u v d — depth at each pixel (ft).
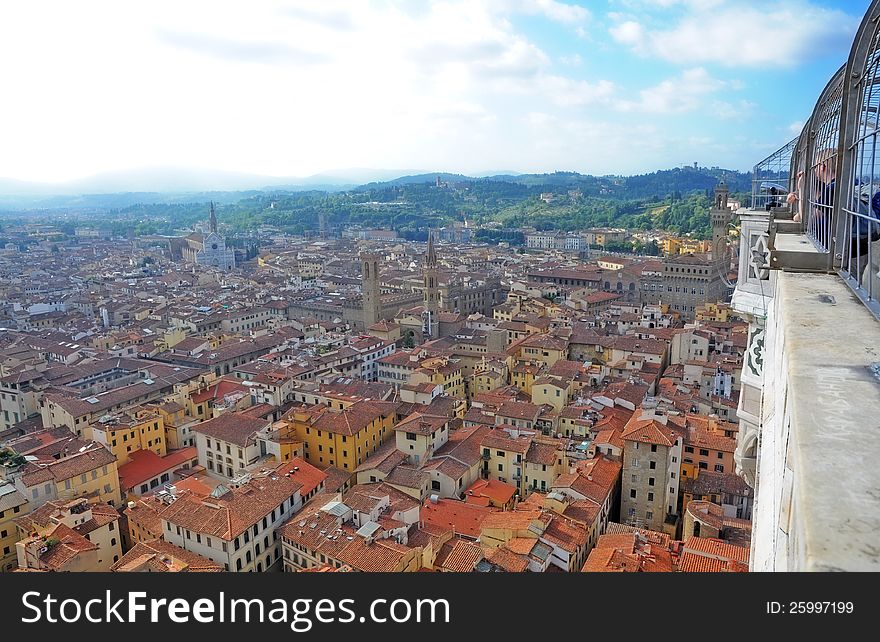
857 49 67.26
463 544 261.44
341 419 389.19
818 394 37.06
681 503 325.83
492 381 514.27
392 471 345.72
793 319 54.13
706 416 392.27
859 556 22.91
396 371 553.64
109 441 378.12
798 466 29.53
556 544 258.98
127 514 322.14
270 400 462.60
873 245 59.77
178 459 394.93
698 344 562.25
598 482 317.22
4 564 297.33
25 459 343.87
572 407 423.23
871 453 29.73
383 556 245.65
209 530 272.31
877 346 45.60
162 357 630.33
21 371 523.70
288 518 304.71
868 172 63.10
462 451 365.61
